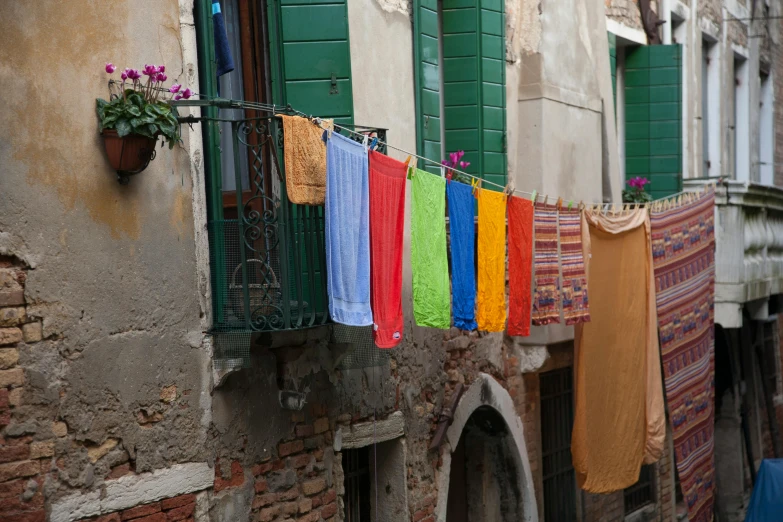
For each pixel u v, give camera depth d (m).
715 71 14.76
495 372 8.85
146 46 5.24
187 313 5.40
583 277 8.09
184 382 5.37
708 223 10.82
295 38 6.59
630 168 12.20
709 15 14.34
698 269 10.57
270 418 6.04
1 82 4.42
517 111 9.12
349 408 6.81
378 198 5.70
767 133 17.64
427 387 7.79
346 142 5.39
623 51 12.19
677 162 12.00
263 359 5.99
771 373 17.39
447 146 8.64
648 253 9.45
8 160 4.44
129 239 5.05
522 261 7.15
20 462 4.48
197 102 5.07
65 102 4.71
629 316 9.20
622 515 11.48
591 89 10.05
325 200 5.30
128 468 5.04
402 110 7.60
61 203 4.68
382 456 7.51
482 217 6.60
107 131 4.85
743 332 15.12
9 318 4.43
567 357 9.90
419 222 6.04
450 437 8.02
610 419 9.06
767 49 17.42
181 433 5.34
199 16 5.76
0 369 4.40
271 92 6.57
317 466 6.49
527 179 9.05
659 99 12.05
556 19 9.32
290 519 6.22
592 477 8.88
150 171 5.19
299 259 5.59
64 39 4.73
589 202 9.91
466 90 8.59
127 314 5.02
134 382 5.05
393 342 5.89
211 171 5.71
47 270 4.60
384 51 7.39
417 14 7.79
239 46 6.45
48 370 4.60
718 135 14.80
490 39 8.66
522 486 9.22
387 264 5.82
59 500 4.65
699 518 10.74
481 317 6.65
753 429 15.62
